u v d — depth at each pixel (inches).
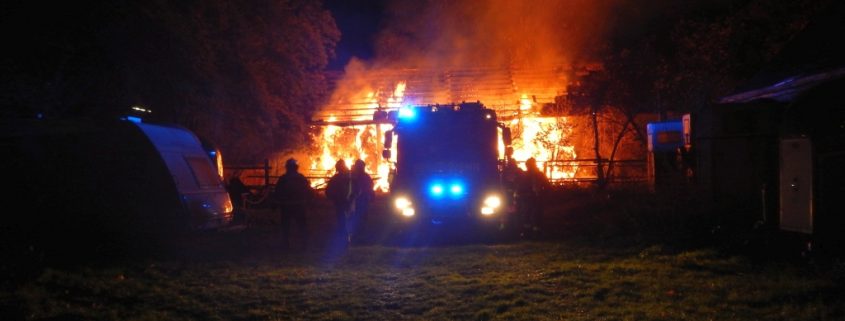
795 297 326.3
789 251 428.5
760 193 560.1
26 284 360.8
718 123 631.8
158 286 390.3
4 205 522.3
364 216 684.7
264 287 391.9
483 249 526.9
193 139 628.1
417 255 507.2
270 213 816.9
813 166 390.9
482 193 647.8
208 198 603.2
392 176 683.4
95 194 542.6
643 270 410.3
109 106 825.5
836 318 290.4
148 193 552.4
